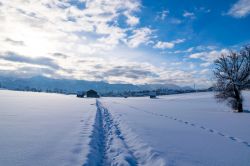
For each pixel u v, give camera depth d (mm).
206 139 12812
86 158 8461
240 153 9797
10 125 15984
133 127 16891
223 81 35312
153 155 9195
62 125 16688
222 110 37281
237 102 34438
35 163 7828
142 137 12984
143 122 20312
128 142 12586
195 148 10617
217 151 10109
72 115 24266
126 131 15609
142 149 10523
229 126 18359
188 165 8062
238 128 17250
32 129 14555
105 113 30297
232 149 10500
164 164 7945
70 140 11547
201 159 8828
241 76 34188
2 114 22625
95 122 19109
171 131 15453
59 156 8695
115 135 14148
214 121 21875
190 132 15164
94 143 11312
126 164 8102
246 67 34188
